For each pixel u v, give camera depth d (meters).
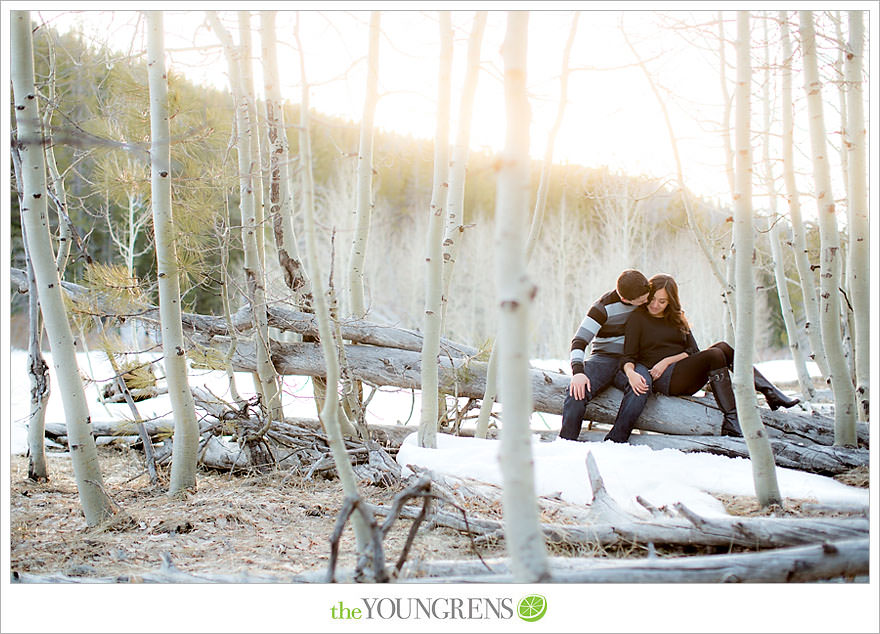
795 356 7.08
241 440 4.83
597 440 4.77
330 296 4.37
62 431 6.01
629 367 4.68
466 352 5.27
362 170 5.23
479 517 3.37
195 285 4.57
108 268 4.42
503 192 1.86
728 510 3.48
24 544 3.38
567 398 4.74
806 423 4.55
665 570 2.46
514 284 1.85
